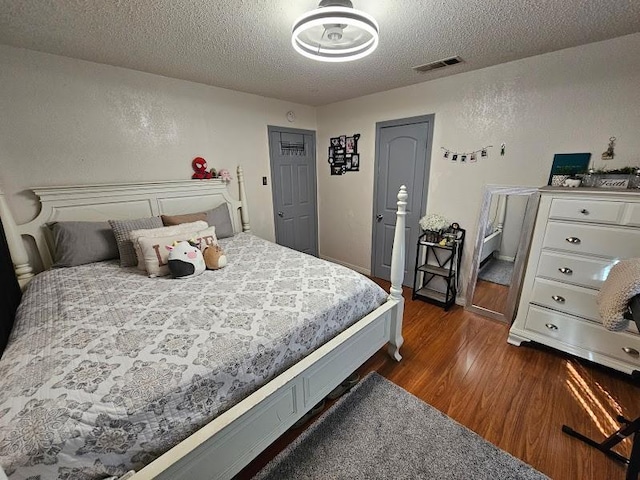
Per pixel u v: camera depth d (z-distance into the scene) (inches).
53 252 83.7
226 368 42.4
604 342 71.1
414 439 56.9
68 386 36.1
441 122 105.7
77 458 31.7
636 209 62.6
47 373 38.4
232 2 53.0
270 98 130.1
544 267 78.2
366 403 66.1
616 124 73.4
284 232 149.6
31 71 76.2
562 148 82.4
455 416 62.1
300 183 151.6
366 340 67.2
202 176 112.3
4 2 51.6
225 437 40.3
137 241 77.2
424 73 96.2
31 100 77.3
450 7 55.5
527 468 50.9
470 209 105.3
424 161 114.0
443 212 113.0
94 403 34.1
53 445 30.4
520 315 85.0
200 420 40.0
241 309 55.9
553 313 78.3
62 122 82.4
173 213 105.3
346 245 155.3
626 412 62.1
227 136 118.9
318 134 152.9
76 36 66.9
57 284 69.0
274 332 49.6
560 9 56.5
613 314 45.0
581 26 63.9
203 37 67.6
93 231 84.2
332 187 153.3
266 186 137.0
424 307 113.5
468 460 52.6
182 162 107.7
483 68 92.0
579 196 69.8
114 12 56.1
